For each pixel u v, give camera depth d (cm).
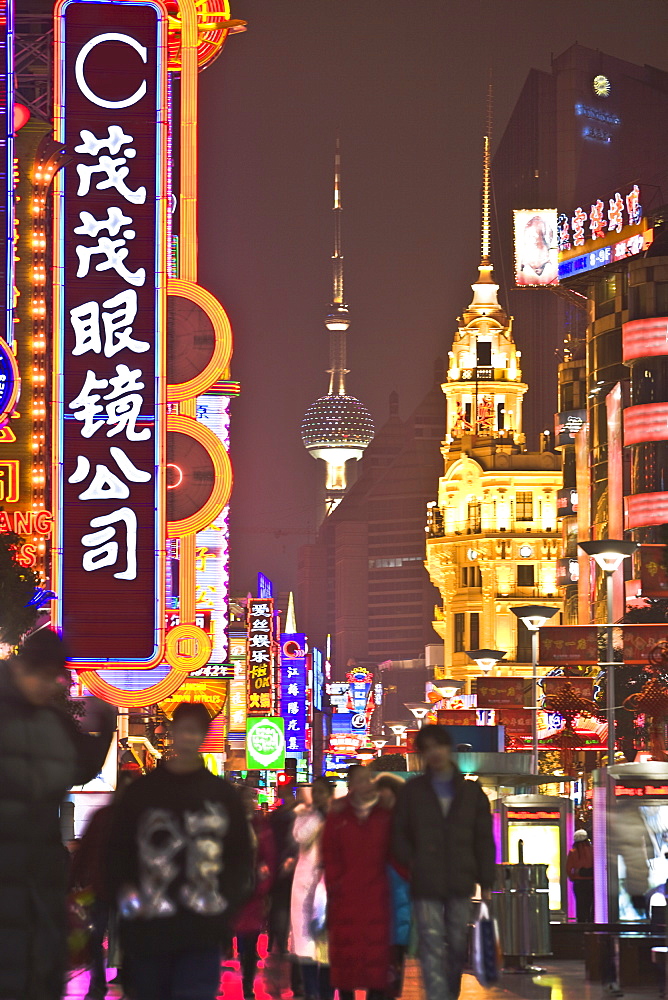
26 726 1241
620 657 8650
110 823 1298
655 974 2591
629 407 13788
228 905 1273
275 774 13362
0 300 6975
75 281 6794
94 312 6775
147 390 6762
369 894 1725
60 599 6656
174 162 7250
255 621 13600
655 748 5569
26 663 1252
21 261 6988
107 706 1381
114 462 6725
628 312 15325
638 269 13862
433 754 1723
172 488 6862
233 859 1286
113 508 6706
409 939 1956
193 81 7162
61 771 1246
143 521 6712
